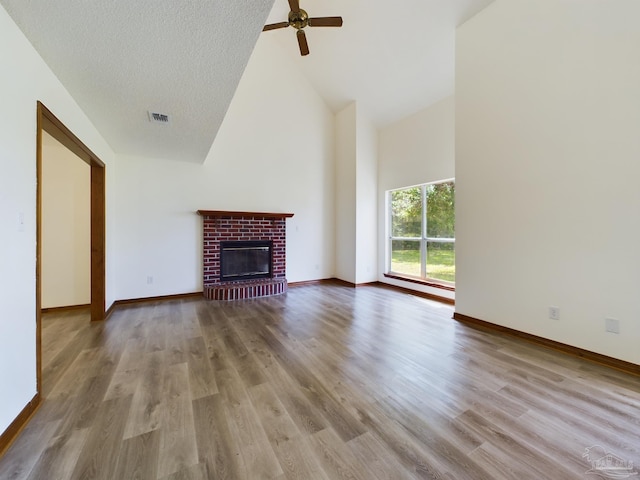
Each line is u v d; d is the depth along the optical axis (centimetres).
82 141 258
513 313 283
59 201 372
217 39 164
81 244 383
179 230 444
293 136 541
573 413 165
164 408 169
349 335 288
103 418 159
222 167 477
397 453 135
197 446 139
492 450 137
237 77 205
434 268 455
